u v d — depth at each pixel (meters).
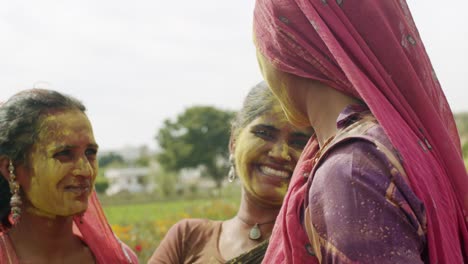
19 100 2.17
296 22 1.47
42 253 2.18
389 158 1.28
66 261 2.23
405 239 1.22
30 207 2.17
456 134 1.61
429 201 1.29
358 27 1.43
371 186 1.26
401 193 1.25
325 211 1.30
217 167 64.06
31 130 2.12
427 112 1.43
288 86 1.55
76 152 2.17
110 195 42.59
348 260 1.24
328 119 1.48
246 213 2.71
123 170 80.06
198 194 39.81
